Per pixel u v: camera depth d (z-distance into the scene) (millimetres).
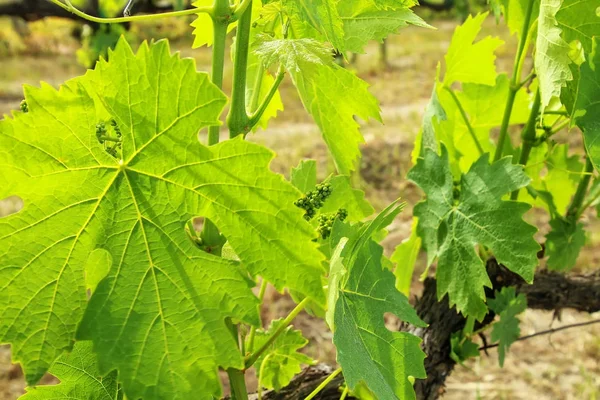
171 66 500
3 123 491
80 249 511
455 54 852
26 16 1960
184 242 518
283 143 3607
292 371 773
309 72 573
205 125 507
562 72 678
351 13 666
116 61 499
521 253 737
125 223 514
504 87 898
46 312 507
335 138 724
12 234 500
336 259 536
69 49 6891
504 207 746
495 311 841
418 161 797
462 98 912
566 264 885
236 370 609
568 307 907
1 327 500
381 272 603
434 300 873
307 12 553
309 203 615
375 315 586
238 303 520
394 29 663
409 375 587
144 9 2164
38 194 502
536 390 1860
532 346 2039
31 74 5676
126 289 512
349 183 733
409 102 4695
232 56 670
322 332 2066
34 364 504
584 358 1982
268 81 736
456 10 5203
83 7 2838
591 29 686
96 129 533
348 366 523
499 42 855
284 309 2160
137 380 506
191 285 518
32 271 504
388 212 583
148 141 508
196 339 516
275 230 519
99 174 509
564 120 855
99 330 506
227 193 516
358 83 688
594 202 885
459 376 1929
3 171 495
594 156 647
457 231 769
